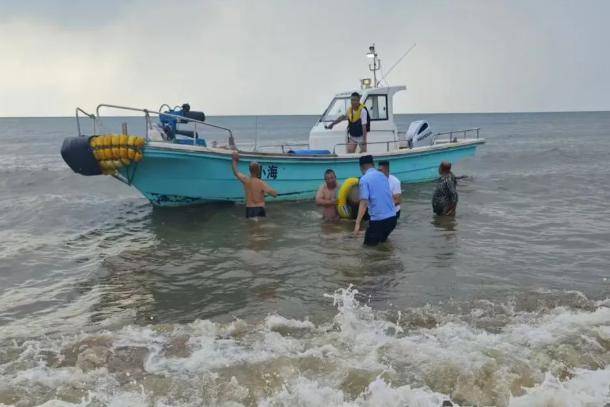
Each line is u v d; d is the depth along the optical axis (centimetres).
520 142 4922
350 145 1238
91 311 553
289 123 15638
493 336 446
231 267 700
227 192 1105
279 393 361
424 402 344
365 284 615
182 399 360
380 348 428
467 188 1495
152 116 1066
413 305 543
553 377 374
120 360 421
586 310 519
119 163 952
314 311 534
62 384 381
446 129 8706
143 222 1035
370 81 1333
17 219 1121
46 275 695
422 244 805
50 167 2708
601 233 878
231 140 1091
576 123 12050
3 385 379
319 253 755
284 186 1135
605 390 359
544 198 1291
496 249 775
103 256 784
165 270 696
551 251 762
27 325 516
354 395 360
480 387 365
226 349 438
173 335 470
